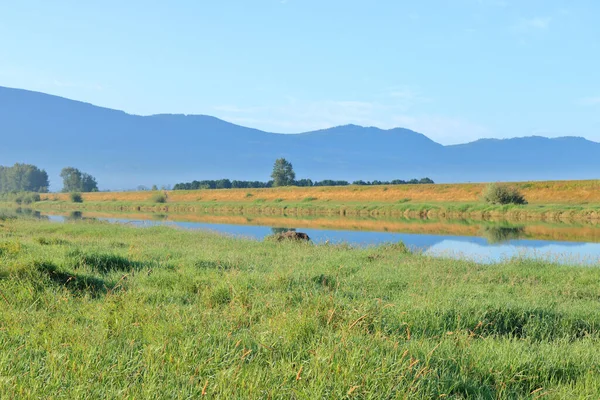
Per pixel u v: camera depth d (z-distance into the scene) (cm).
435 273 1302
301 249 1927
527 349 613
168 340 559
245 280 991
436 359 549
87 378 455
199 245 2050
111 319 660
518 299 962
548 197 6388
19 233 2422
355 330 627
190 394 432
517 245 2723
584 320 810
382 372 471
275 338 589
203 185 12681
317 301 764
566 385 510
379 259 1638
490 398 477
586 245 2711
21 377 450
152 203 9719
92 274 1027
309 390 434
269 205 8056
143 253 1554
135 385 444
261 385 447
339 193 8531
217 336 598
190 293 918
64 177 17325
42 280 885
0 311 696
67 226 2961
